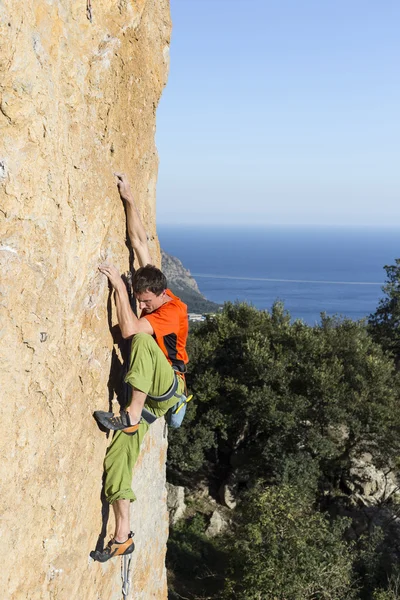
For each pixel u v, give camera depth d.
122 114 4.92
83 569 4.35
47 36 3.32
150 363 4.37
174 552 21.62
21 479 3.33
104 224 4.41
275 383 26.05
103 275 4.39
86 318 4.12
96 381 4.38
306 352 26.00
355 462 25.89
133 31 4.91
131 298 5.24
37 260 3.33
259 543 16.09
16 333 3.18
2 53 2.87
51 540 3.75
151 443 6.65
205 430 26.59
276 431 25.16
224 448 28.95
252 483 25.50
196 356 28.14
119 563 5.39
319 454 24.58
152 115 6.08
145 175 6.12
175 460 26.44
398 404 24.50
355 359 25.39
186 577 20.73
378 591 17.42
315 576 15.38
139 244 5.23
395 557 19.48
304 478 23.28
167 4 6.11
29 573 3.51
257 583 15.39
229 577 17.98
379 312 36.03
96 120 4.23
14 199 3.11
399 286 35.22
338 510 24.17
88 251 4.08
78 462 4.09
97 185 4.23
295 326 27.84
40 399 3.48
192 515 24.92
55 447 3.70
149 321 4.52
